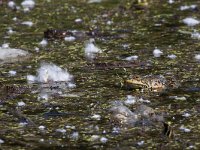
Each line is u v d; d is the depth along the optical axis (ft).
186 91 43.86
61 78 46.85
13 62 51.62
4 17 68.23
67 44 57.31
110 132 36.60
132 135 36.14
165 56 52.42
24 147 34.55
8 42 57.57
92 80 46.60
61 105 41.32
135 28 62.80
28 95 43.47
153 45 56.08
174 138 35.53
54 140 35.45
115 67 49.78
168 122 37.96
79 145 34.68
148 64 50.29
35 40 58.54
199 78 46.50
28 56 53.21
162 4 74.74
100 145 34.65
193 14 68.54
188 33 60.23
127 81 45.52
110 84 45.60
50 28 62.64
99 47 55.88
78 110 40.27
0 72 48.93
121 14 69.56
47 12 70.64
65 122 38.27
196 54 52.65
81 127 37.42
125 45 56.24
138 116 39.04
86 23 64.90
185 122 37.99
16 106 41.24
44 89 44.73
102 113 39.65
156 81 45.42
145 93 43.65
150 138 35.63
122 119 38.58
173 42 57.00
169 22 65.16
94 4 75.15
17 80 46.78
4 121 38.63
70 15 68.95
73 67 49.90
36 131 36.88
